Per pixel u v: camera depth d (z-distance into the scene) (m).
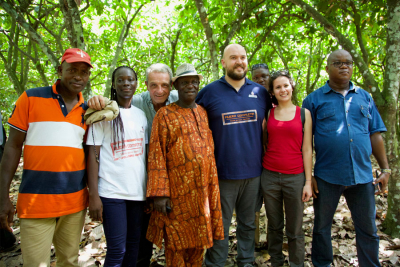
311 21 4.58
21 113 1.74
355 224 2.29
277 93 2.31
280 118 2.33
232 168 2.28
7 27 5.23
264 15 4.14
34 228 1.72
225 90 2.37
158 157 2.04
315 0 3.83
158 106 2.38
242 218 2.42
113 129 1.98
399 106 4.76
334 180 2.20
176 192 2.07
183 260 2.12
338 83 2.29
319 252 2.33
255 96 2.39
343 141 2.18
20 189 1.73
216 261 2.31
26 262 1.71
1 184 1.68
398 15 2.77
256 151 2.34
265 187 2.35
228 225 2.37
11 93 9.52
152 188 1.98
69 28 3.05
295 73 9.49
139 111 2.19
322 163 2.28
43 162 1.73
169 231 2.08
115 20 5.97
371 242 2.21
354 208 2.26
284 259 2.59
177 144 2.06
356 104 2.23
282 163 2.25
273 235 2.42
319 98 2.37
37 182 1.72
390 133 2.86
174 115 2.10
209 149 2.14
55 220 1.84
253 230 2.42
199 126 2.14
